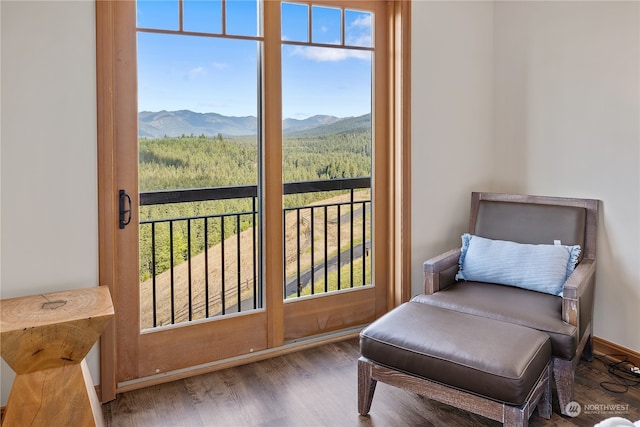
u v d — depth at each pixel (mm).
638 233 2533
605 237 2686
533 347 1916
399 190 3059
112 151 2234
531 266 2529
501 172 3324
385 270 3199
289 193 2820
